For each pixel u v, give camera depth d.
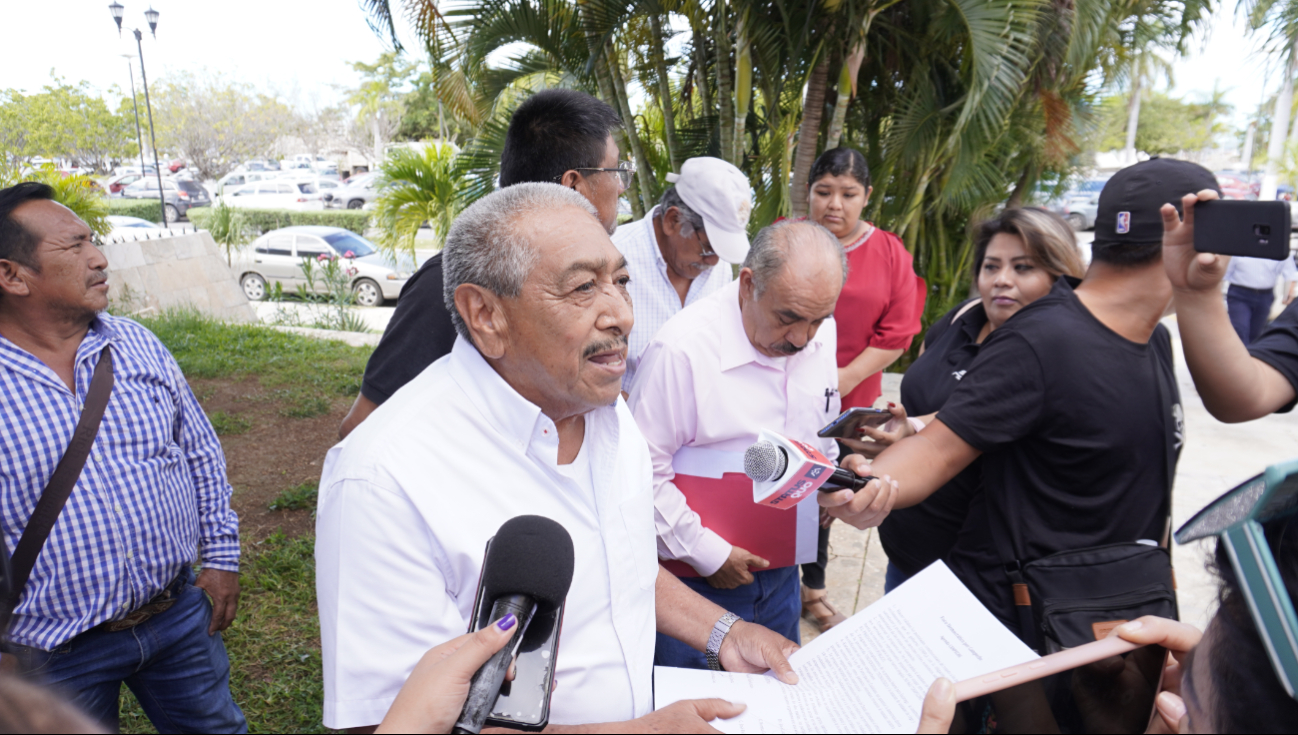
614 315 1.27
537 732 1.01
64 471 1.78
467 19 5.44
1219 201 1.38
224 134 35.97
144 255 10.80
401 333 2.01
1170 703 1.10
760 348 1.99
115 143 30.81
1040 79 6.19
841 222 3.35
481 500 1.25
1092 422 1.54
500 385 1.28
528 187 1.31
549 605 1.06
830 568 3.80
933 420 1.70
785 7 4.96
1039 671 1.12
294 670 3.03
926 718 1.07
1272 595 0.82
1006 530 1.66
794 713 1.22
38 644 1.75
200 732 2.12
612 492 1.41
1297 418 5.75
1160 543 1.67
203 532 2.19
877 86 6.22
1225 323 1.51
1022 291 2.30
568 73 6.09
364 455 1.20
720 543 1.99
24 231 1.75
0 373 1.74
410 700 0.93
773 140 5.52
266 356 7.68
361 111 43.72
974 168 6.29
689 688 1.30
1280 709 0.85
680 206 2.50
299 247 14.87
